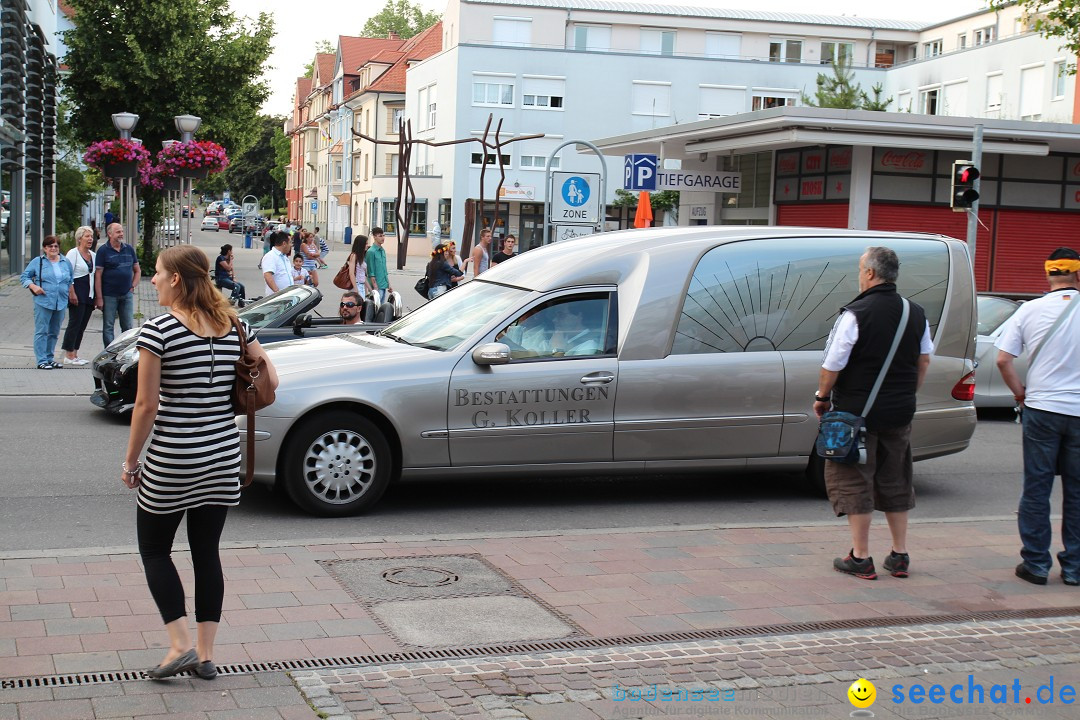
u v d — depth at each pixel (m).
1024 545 6.62
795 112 20.45
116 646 4.93
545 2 63.22
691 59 58.25
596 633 5.41
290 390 7.75
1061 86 43.53
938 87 52.06
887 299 6.46
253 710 4.29
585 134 57.94
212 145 25.78
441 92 60.00
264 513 7.95
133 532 7.20
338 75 90.31
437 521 7.90
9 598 5.55
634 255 8.66
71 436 10.59
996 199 23.55
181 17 37.12
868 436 6.50
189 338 4.40
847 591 6.26
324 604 5.68
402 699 4.48
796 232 9.03
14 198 30.25
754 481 9.72
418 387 7.98
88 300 15.53
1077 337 6.49
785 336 8.84
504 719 4.33
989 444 12.28
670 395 8.47
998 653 5.34
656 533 7.48
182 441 4.42
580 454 8.34
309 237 31.72
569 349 8.38
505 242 18.47
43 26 33.06
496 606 5.76
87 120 37.44
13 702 4.28
